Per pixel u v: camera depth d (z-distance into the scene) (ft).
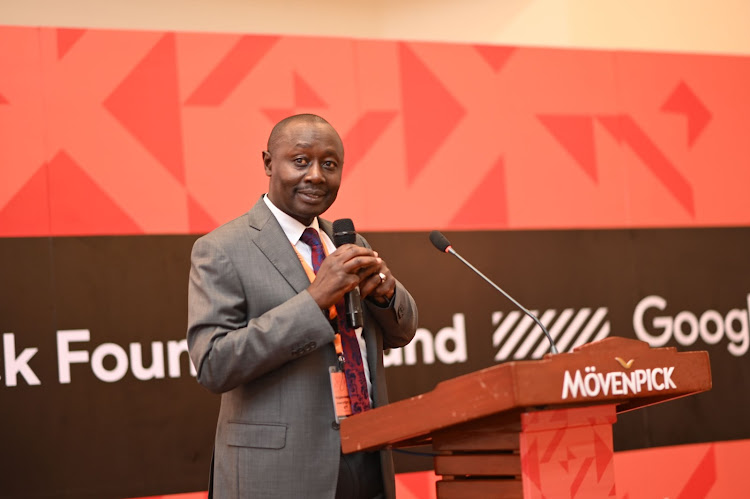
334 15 30.73
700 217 29.43
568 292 27.81
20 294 23.06
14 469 22.47
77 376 23.25
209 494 14.06
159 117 24.76
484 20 31.30
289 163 14.05
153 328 24.00
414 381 26.03
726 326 29.14
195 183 24.88
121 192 24.22
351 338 13.79
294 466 13.01
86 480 22.98
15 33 23.80
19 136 23.54
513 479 11.19
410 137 26.96
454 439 11.82
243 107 25.52
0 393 22.61
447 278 26.76
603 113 28.86
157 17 28.78
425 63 27.40
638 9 32.22
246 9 29.76
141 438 23.54
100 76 24.38
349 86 26.58
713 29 32.55
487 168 27.58
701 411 28.35
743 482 28.43
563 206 28.12
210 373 12.88
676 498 27.68
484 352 26.81
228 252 13.74
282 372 13.38
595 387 10.55
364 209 26.25
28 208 23.41
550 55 28.60
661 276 28.76
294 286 13.78
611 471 11.50
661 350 11.39
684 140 29.55
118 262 23.95
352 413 13.32
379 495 13.97
